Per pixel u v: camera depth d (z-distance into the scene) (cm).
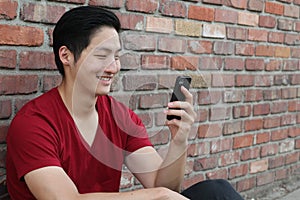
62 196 135
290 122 323
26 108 149
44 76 185
